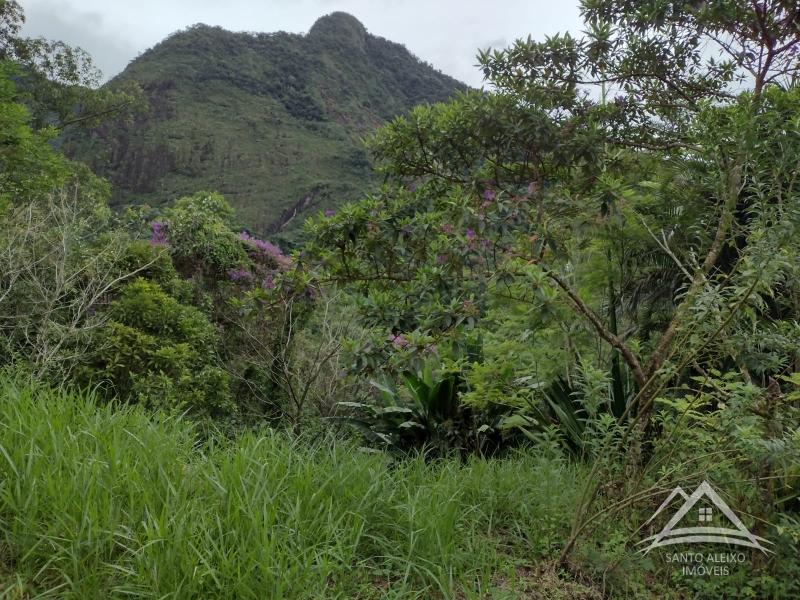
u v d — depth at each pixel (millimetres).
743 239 4625
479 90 4516
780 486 3219
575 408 4816
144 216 8602
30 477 2340
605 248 5367
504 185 4492
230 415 6258
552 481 3623
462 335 3727
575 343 4840
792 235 2861
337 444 3555
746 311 2980
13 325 5312
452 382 5508
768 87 3961
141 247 6938
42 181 9102
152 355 5895
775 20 4340
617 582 2922
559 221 3891
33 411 2893
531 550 3115
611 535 3057
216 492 2549
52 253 5871
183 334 6355
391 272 4410
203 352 6551
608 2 4793
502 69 4859
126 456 2631
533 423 4727
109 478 2459
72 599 2008
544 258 3861
